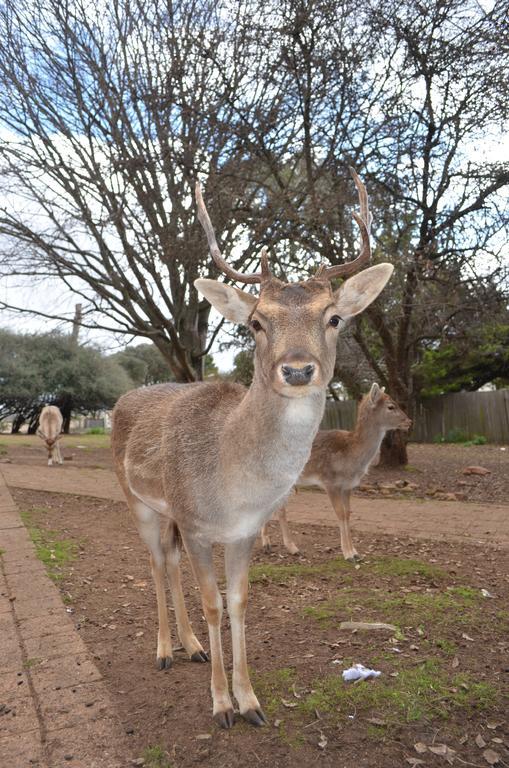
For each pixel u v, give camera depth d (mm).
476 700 3266
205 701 3365
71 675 3666
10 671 3723
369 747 2889
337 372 14883
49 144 13609
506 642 4023
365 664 3721
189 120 11930
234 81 11789
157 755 2842
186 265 12250
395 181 10867
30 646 4082
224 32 11758
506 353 21609
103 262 14773
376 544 6980
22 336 33625
